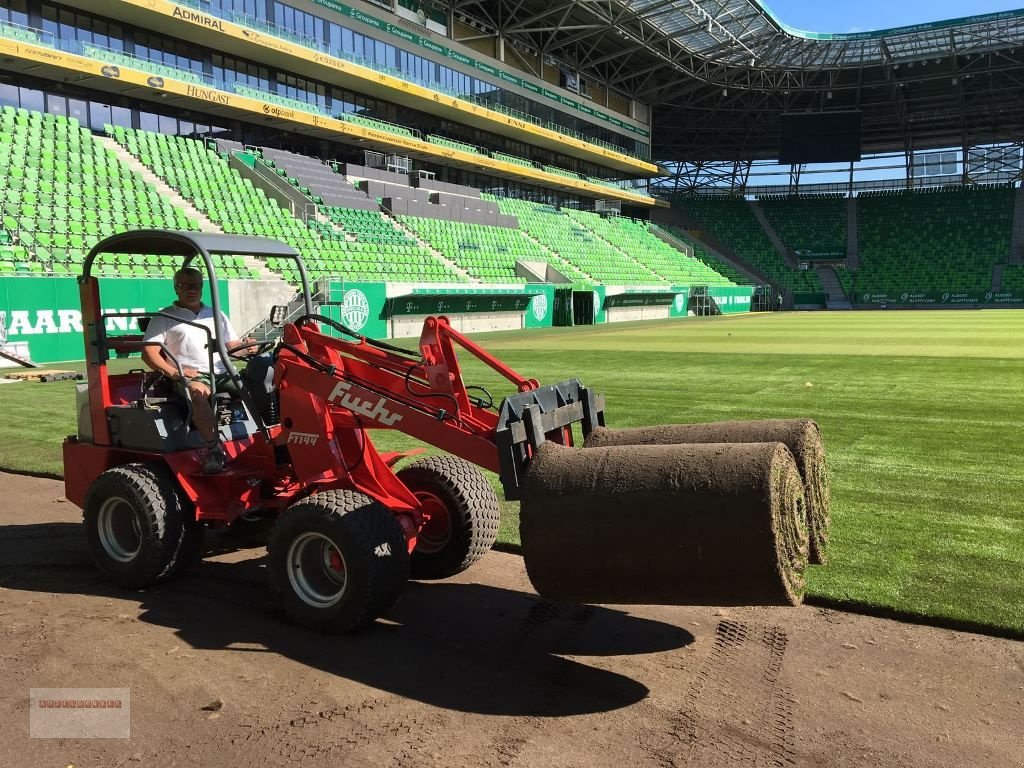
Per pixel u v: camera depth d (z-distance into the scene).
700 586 3.06
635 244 51.66
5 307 16.14
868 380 12.95
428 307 27.92
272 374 4.57
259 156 29.20
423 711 3.06
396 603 4.23
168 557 4.32
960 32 44.12
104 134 25.64
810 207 64.94
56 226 19.38
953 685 3.23
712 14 41.28
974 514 5.43
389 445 8.17
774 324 34.06
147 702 3.13
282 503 4.43
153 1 23.75
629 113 55.03
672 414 9.60
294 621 3.90
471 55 39.19
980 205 59.91
